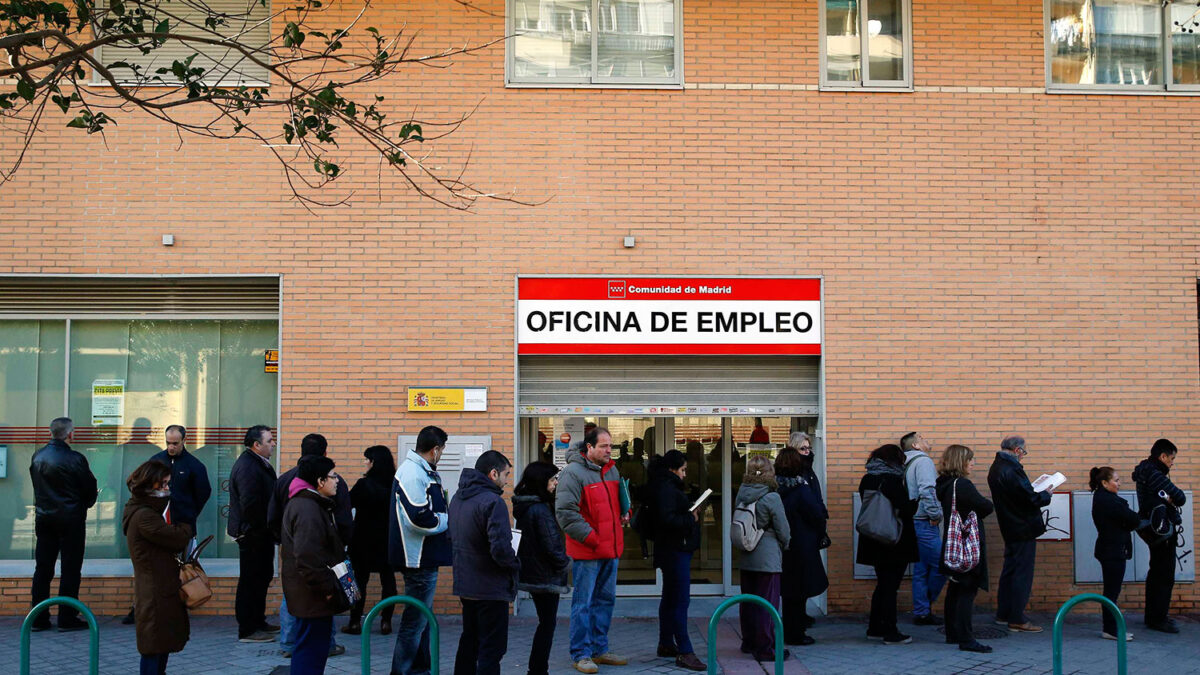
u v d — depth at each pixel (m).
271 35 10.00
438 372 9.84
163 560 6.31
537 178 10.00
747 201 10.06
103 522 10.06
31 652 8.03
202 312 10.08
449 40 10.05
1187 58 10.53
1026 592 9.08
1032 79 10.26
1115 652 8.30
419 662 7.19
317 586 6.03
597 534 7.57
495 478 6.70
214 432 10.13
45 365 10.09
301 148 9.88
